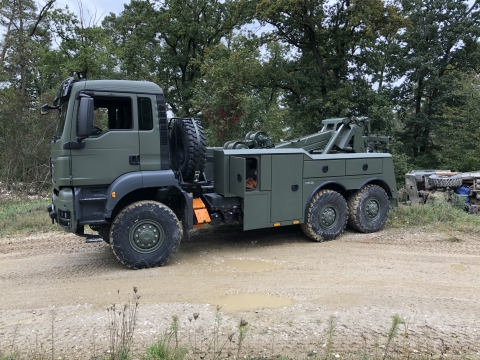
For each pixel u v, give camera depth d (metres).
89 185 5.82
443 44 24.84
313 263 6.27
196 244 7.68
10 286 5.48
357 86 20.28
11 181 15.05
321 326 3.96
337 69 21.50
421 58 23.91
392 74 25.92
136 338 3.71
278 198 7.20
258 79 21.09
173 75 27.45
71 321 4.18
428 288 5.06
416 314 4.22
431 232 8.22
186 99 25.94
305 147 8.66
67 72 18.78
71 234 8.84
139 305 4.58
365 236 8.07
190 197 6.51
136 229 6.03
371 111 19.23
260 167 6.99
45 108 6.43
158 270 6.03
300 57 23.03
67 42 19.88
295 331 3.86
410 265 6.08
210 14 26.23
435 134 24.83
